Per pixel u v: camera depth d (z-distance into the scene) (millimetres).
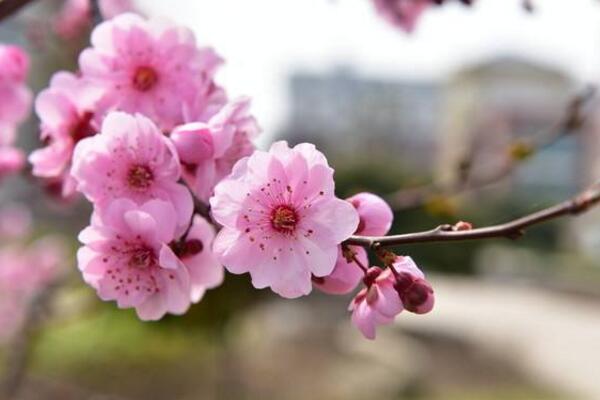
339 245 1345
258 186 1317
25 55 2475
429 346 10711
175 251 1454
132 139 1454
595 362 10414
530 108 26688
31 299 6121
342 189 14734
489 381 9328
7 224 7895
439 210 3412
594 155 23656
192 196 1457
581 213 1605
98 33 1694
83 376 8070
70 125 1671
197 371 8391
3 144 2680
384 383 8469
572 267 20141
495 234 1471
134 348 8828
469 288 16016
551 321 13180
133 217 1387
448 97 28609
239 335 8305
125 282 1438
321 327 10406
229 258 1324
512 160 3346
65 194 1779
